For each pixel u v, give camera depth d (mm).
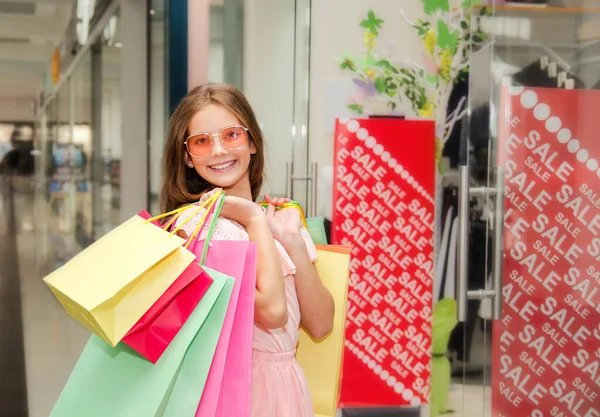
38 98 7250
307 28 2879
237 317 1084
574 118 1959
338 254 1383
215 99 1270
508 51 1933
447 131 2992
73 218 7148
